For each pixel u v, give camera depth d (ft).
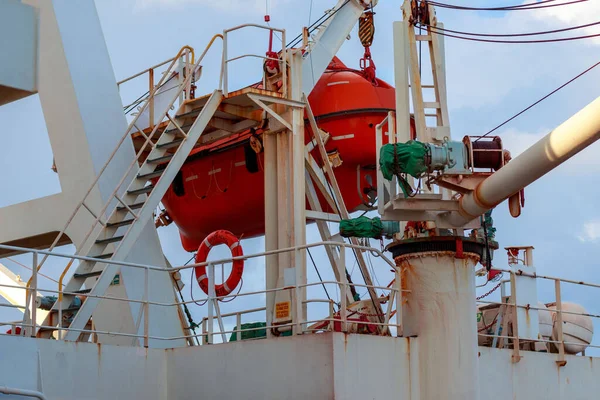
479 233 50.19
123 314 55.16
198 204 68.33
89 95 58.23
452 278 48.39
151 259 56.75
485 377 51.31
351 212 67.77
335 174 65.00
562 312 55.57
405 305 48.67
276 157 59.36
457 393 47.16
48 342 43.32
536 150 41.11
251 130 60.95
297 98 58.54
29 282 45.29
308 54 61.36
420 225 49.78
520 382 52.90
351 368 44.32
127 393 46.01
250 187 65.10
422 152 44.73
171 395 47.78
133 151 59.06
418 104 51.78
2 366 41.32
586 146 39.29
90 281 59.57
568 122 39.32
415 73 52.11
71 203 57.82
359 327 53.78
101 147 57.62
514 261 56.85
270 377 45.24
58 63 58.29
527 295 55.83
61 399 43.19
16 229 60.44
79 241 57.06
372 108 63.77
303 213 57.06
